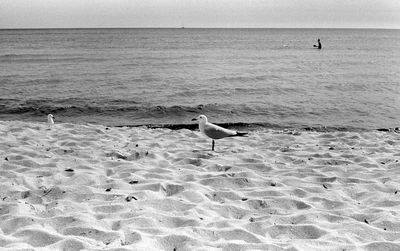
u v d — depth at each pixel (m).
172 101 19.08
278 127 14.12
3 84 24.59
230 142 10.07
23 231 4.29
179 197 5.71
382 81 26.45
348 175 7.02
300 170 7.25
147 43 88.50
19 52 56.78
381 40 112.94
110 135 10.52
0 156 7.63
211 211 5.18
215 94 21.09
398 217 4.99
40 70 33.09
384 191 6.17
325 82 25.91
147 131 11.52
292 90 22.53
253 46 77.69
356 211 5.25
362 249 4.05
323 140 10.40
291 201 5.58
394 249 4.07
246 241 4.27
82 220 4.66
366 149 9.09
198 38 124.38
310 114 16.25
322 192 6.07
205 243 4.09
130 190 5.95
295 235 4.52
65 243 3.98
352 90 22.67
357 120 15.21
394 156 8.30
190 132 11.54
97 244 4.03
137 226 4.57
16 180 6.17
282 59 46.28
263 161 7.90
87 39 111.69
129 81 26.11
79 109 17.06
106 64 39.12
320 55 53.41
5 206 5.10
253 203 5.53
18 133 10.23
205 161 7.80
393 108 17.41
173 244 4.10
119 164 7.38
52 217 4.75
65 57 47.84
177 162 7.78
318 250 4.01
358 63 41.06
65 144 9.16
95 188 5.97
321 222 4.88
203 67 36.25
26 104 17.92
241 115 16.16
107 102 18.61
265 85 24.41
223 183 6.41
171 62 41.47
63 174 6.70
